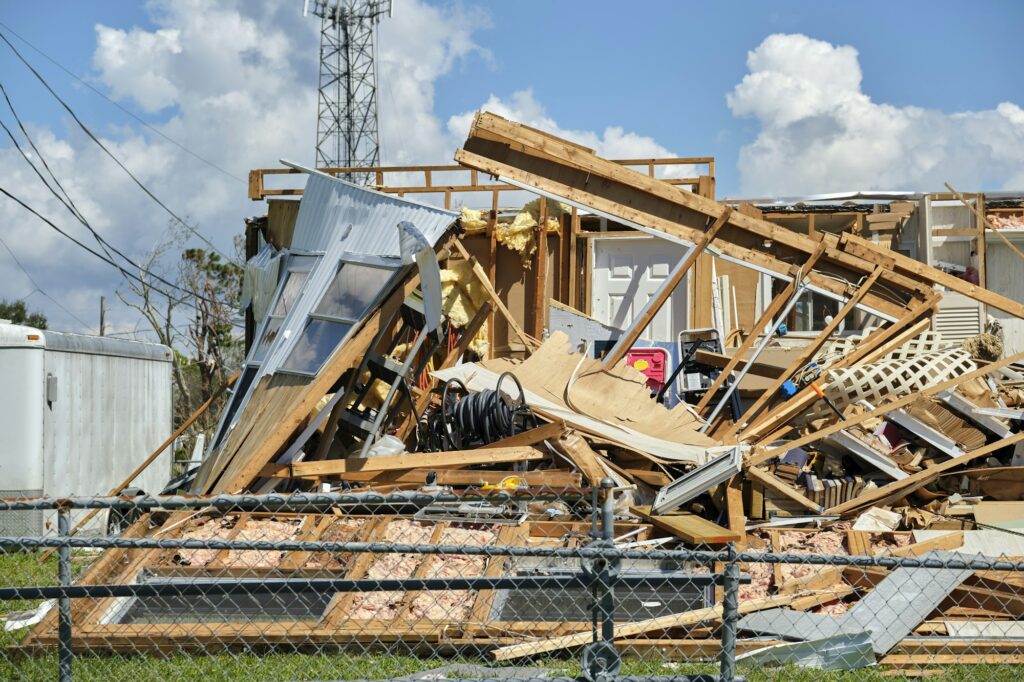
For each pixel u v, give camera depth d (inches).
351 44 1571.1
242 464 366.9
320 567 273.3
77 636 235.1
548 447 358.6
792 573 287.0
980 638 238.1
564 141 488.4
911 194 677.9
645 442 380.5
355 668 224.4
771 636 241.3
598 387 422.9
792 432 433.1
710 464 339.3
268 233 639.8
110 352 510.0
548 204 648.4
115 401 514.0
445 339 614.9
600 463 356.8
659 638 242.7
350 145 1560.0
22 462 430.0
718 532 298.8
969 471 392.2
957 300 633.6
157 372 570.3
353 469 361.7
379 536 303.9
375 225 431.2
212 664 227.6
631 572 179.3
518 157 495.8
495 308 645.9
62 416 455.2
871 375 423.5
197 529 320.8
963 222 687.7
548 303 644.7
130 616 252.2
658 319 655.1
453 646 238.2
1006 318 655.8
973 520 359.9
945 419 415.2
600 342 573.3
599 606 175.9
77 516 454.3
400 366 390.0
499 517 325.1
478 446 398.0
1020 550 304.8
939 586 259.0
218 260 1325.0
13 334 433.4
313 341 397.7
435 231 419.8
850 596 272.7
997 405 422.3
